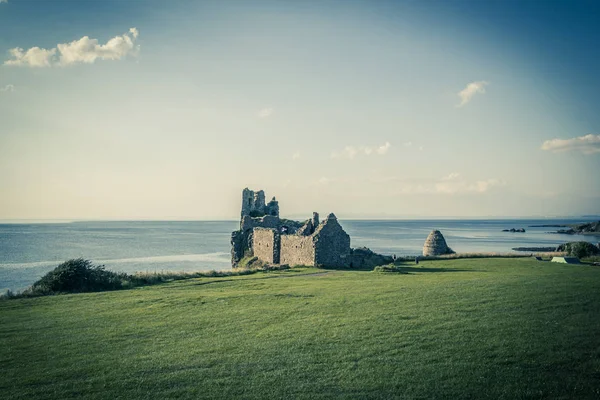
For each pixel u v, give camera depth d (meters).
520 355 19.22
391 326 24.16
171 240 199.25
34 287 39.72
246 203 95.19
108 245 161.50
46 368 19.66
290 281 44.12
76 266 42.03
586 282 36.12
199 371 18.89
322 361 19.59
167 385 17.62
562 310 26.17
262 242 73.81
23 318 28.59
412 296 32.12
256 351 21.19
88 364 20.06
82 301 34.28
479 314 25.80
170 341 23.23
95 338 23.92
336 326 24.78
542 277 40.31
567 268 50.56
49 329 25.88
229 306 31.47
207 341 23.03
